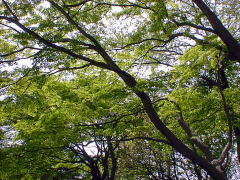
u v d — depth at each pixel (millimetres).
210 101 9719
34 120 10438
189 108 10539
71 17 9031
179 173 21281
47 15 8945
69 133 9812
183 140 14008
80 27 9141
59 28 8312
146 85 8758
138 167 20281
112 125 10250
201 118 10570
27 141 11156
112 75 11281
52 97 9508
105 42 9852
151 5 9930
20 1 8523
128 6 10109
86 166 16609
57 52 7941
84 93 10266
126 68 10711
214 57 8828
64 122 10250
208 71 10062
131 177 21000
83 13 9328
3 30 9516
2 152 9773
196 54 8594
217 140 16828
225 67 10922
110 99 9664
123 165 20312
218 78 9023
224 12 12383
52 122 9664
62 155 13039
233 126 10281
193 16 11672
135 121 10367
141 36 9625
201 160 8844
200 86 10898
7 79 8594
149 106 9055
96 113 9898
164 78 10383
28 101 8602
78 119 10070
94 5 9789
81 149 15047
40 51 7738
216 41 8820
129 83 9180
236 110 10039
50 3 8719
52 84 10305
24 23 9117
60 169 15203
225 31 8477
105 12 9859
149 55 11883
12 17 8266
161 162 20703
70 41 8133
